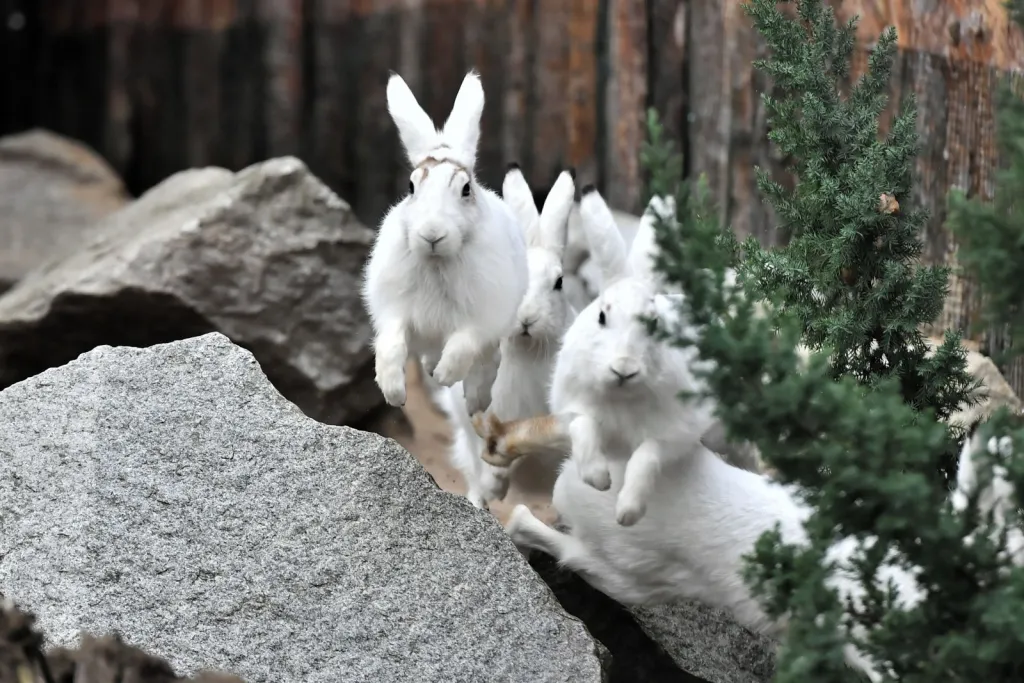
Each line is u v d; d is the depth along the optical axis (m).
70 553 9.73
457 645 9.73
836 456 7.06
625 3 19.02
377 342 10.55
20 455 10.38
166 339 16.77
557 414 10.12
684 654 11.48
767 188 12.07
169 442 10.41
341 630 9.59
